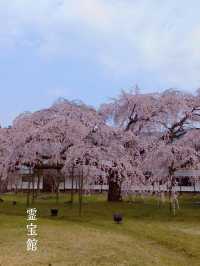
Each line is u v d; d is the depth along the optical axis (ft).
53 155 70.13
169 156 63.98
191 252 36.09
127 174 65.51
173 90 78.33
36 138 68.39
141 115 78.38
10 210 65.26
